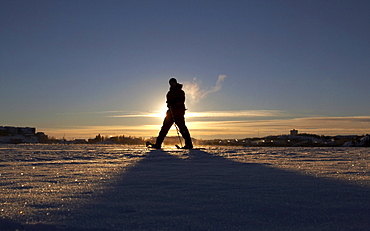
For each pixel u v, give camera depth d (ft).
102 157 25.20
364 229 7.79
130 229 7.65
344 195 11.09
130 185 12.89
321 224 8.10
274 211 9.12
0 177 14.90
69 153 28.43
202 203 9.95
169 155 27.02
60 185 12.85
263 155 27.35
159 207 9.46
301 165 20.02
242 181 13.84
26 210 9.08
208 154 28.12
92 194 11.17
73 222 8.09
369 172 16.56
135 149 34.37
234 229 7.72
